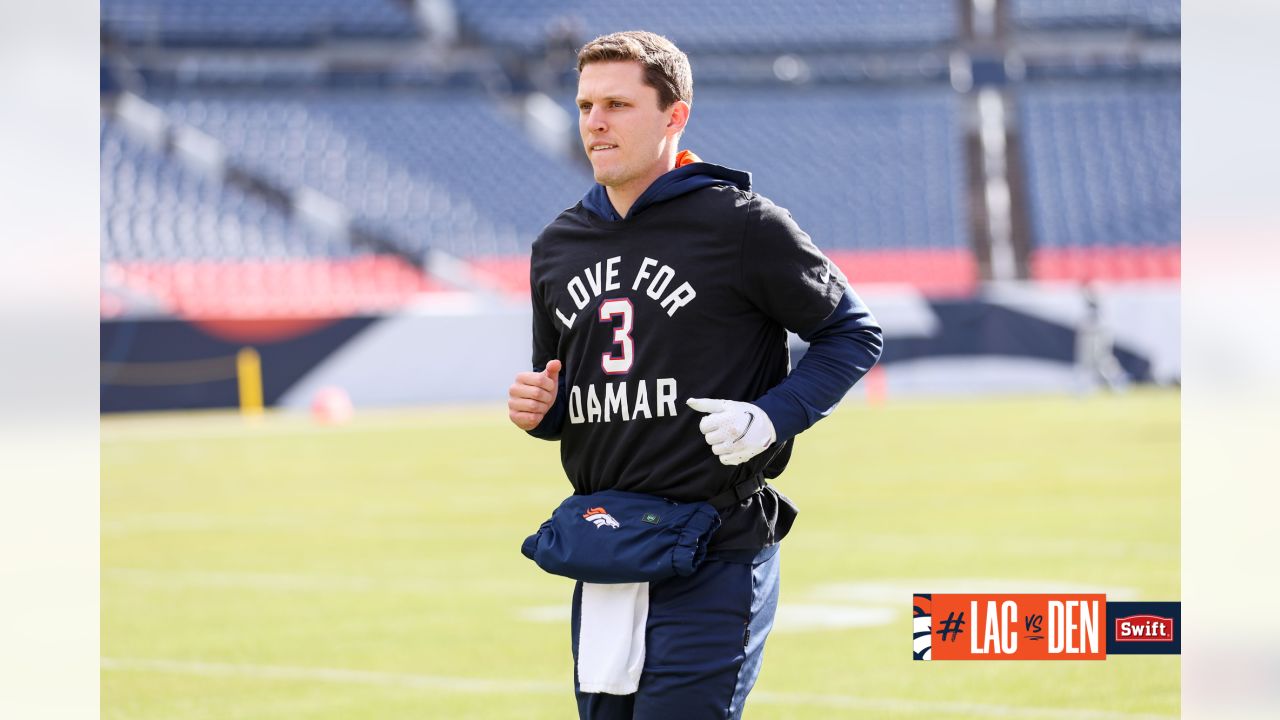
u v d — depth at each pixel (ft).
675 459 9.19
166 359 58.95
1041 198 80.43
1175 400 58.95
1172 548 25.05
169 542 27.61
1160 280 77.82
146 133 77.15
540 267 9.86
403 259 74.28
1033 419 50.90
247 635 19.36
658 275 9.22
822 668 17.22
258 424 54.70
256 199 75.46
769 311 9.27
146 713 15.29
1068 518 28.81
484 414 58.59
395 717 15.17
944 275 78.13
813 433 47.09
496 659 17.93
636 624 9.21
